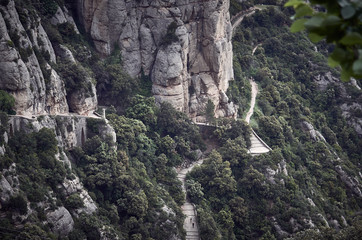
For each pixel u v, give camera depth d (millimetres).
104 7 113188
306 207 108875
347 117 155125
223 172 109500
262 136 125812
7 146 77750
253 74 147250
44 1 106812
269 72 148750
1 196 71000
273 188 109750
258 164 112875
